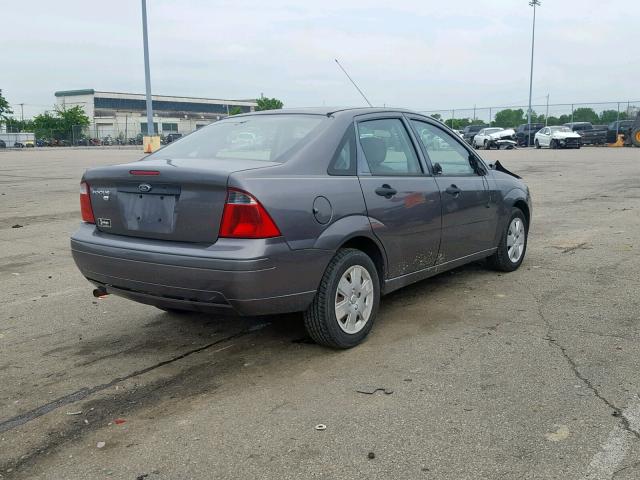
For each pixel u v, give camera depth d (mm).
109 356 4570
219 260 3820
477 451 3160
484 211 5992
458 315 5309
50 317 5488
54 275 6996
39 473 3070
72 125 79438
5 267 7398
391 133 5137
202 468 3074
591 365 4207
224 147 4703
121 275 4270
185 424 3520
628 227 9625
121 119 99312
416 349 4543
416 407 3641
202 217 3957
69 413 3686
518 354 4414
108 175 4340
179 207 4043
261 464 3092
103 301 5965
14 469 3111
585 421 3441
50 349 4727
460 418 3500
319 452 3184
